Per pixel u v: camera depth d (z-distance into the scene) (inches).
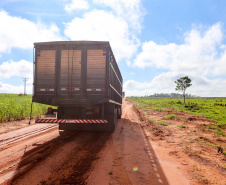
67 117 294.5
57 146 236.7
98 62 265.6
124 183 136.6
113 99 350.0
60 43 265.3
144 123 486.9
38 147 229.8
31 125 402.0
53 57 269.0
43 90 268.7
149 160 192.1
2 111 441.1
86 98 264.2
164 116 645.3
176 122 503.5
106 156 199.6
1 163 172.1
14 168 160.2
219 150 230.1
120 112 575.8
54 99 265.3
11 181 135.1
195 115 689.0
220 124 468.8
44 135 304.3
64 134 316.8
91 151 217.5
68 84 266.2
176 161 192.2
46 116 281.4
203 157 207.2
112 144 253.6
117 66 403.5
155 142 276.1
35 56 270.2
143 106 1221.1
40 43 268.4
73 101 265.0
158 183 139.0
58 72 268.2
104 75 264.8
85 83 265.4
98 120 277.1
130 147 241.6
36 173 150.6
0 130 332.8
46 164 171.5
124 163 179.8
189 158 203.2
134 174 154.0
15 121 445.1
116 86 413.7
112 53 302.7
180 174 157.9
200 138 311.6
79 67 266.5
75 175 148.3
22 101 685.9
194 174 158.9
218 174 160.7
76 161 181.8
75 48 267.4
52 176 145.5
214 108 1021.2
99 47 266.2
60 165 169.8
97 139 283.3
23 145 237.8
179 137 314.8
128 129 386.6
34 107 562.6
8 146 231.5
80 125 323.6
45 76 269.0
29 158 187.5
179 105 1330.0
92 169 161.8
